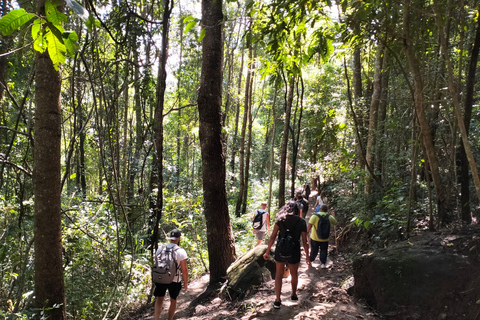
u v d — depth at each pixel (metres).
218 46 7.02
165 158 11.65
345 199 9.99
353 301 4.61
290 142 19.92
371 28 4.15
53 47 1.61
